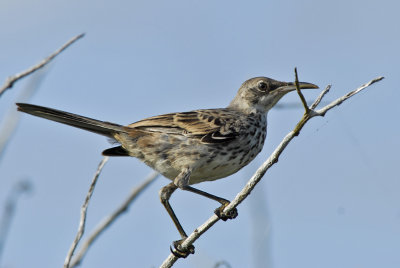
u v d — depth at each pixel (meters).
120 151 11.62
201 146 11.06
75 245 9.00
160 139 11.10
